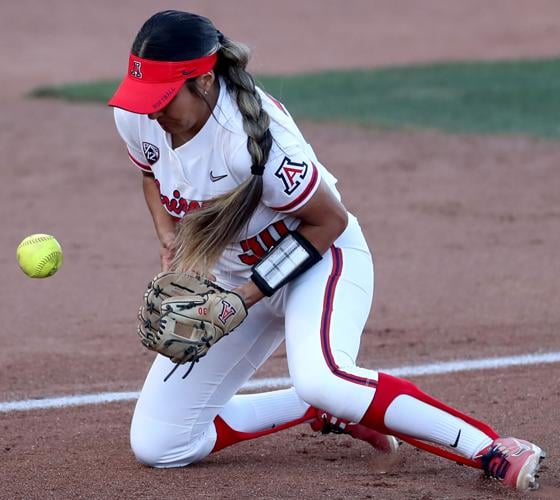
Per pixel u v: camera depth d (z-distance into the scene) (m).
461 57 64.50
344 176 37.03
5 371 19.42
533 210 32.25
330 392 12.75
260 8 79.25
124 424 16.58
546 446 15.28
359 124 46.12
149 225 31.16
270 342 14.40
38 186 36.00
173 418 13.94
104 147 41.97
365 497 13.02
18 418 16.94
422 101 51.41
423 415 13.08
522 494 13.20
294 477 13.91
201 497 13.07
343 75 58.78
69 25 73.81
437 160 39.28
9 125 46.09
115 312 23.16
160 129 12.96
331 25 74.31
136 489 13.43
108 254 28.00
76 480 13.84
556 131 44.19
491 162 38.84
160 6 79.69
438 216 31.70
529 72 58.66
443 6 79.69
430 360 19.94
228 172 12.56
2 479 13.94
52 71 60.78
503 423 16.39
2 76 59.44
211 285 13.00
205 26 12.17
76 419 16.88
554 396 17.70
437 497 13.02
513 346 20.73
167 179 13.30
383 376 12.99
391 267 26.55
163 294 12.93
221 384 14.05
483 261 27.02
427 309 23.23
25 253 14.03
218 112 12.29
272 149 12.34
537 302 23.67
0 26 73.25
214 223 12.66
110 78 58.78
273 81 57.06
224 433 14.49
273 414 14.79
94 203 33.75
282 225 13.14
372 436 14.59
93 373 19.34
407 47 67.69
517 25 73.19
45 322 22.47
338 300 13.20
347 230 13.71
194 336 12.83
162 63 11.95
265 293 12.92
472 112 48.53
